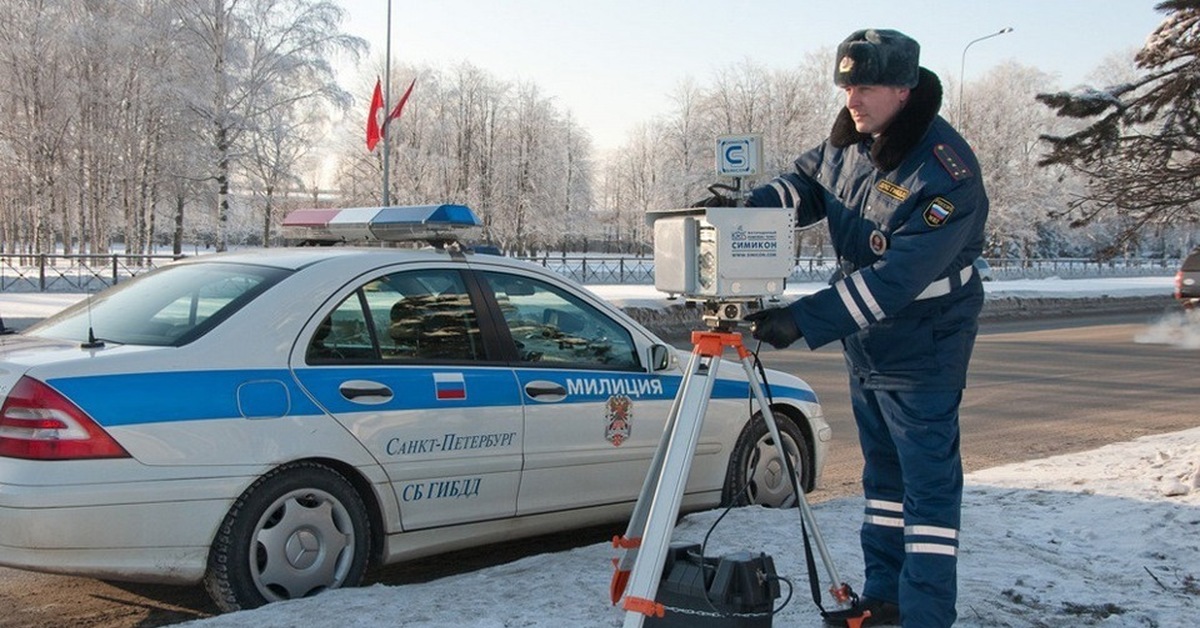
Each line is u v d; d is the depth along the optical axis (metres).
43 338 4.52
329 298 4.43
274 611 3.85
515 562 4.65
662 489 2.95
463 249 4.98
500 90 59.06
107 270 30.75
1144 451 7.47
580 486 5.04
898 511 3.74
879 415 3.69
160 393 3.93
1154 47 7.62
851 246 3.52
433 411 4.52
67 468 3.75
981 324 23.75
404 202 53.38
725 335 3.09
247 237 51.84
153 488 3.86
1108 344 18.33
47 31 39.97
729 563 3.08
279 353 4.23
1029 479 6.55
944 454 3.39
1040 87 58.00
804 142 54.69
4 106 40.91
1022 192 56.00
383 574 5.12
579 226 64.56
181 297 4.52
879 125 3.29
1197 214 7.99
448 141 57.78
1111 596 4.28
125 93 40.94
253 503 4.07
